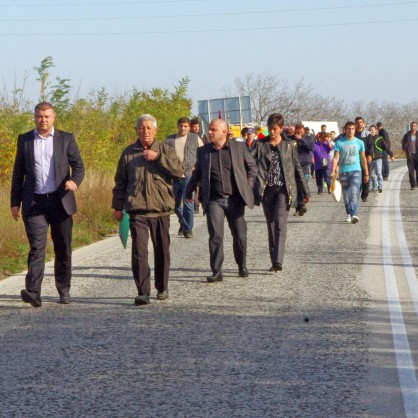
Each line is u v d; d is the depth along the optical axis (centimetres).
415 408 788
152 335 1097
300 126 3259
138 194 1326
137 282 1313
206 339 1070
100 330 1134
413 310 1240
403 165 7038
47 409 798
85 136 3075
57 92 3066
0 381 895
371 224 2420
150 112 3816
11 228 1866
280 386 860
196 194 2164
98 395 840
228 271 1625
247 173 1527
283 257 1698
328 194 3612
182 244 2044
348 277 1530
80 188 2458
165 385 870
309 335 1083
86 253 1928
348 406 794
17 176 1316
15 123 2733
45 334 1114
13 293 1438
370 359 962
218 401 813
